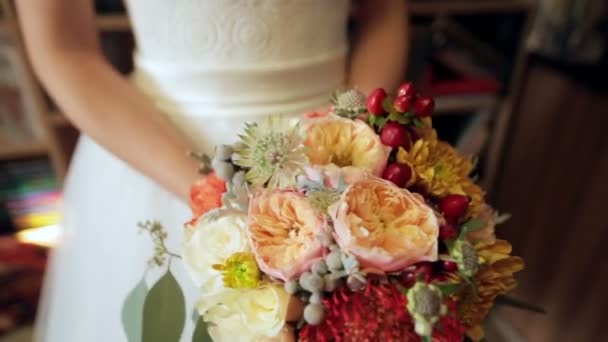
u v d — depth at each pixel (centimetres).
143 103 87
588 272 169
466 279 62
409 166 65
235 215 65
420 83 216
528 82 202
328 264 60
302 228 61
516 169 211
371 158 65
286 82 90
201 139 91
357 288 60
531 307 77
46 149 199
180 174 80
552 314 186
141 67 96
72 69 84
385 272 60
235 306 62
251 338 63
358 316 59
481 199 70
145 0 87
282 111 90
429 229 61
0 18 169
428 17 214
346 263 59
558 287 184
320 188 62
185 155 82
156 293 69
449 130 246
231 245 64
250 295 62
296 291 61
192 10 85
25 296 195
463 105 223
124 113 83
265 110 90
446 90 219
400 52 99
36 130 195
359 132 66
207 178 70
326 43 94
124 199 94
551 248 188
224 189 67
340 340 60
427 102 66
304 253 60
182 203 89
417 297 57
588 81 165
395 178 64
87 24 88
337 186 62
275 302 60
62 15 84
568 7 183
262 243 62
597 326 164
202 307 64
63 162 200
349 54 103
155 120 85
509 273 66
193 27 86
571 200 177
